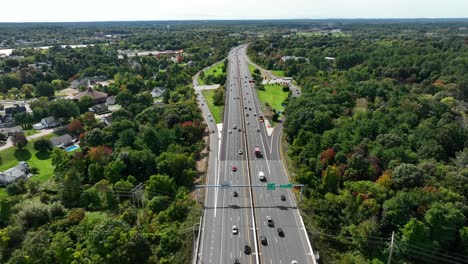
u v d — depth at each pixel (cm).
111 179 15488
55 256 10781
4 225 13162
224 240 11738
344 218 12975
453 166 14988
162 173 15788
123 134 18275
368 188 13562
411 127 19312
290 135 19925
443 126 18275
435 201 12319
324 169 15612
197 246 11362
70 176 14975
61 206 13812
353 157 15238
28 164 18800
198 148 18612
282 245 11500
